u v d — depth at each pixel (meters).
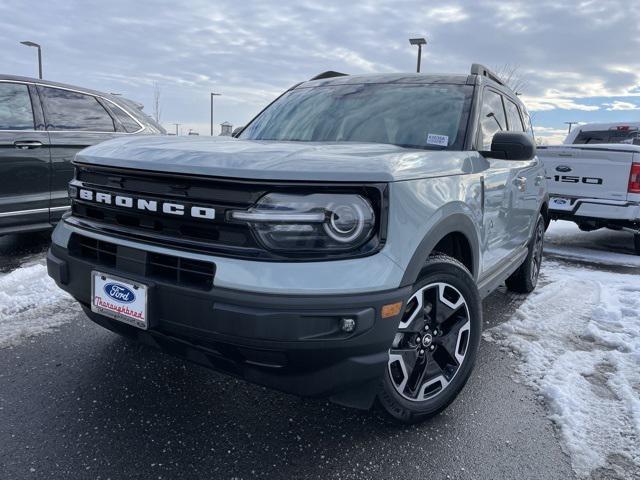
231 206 1.96
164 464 2.16
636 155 6.91
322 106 3.56
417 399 2.49
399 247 2.08
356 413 2.62
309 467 2.19
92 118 5.61
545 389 2.93
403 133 3.13
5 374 2.84
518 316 4.25
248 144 2.54
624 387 2.97
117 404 2.59
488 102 3.53
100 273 2.26
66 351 3.15
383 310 1.99
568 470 2.26
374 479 2.14
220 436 2.38
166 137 2.89
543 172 4.79
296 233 1.93
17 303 3.86
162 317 2.08
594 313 4.34
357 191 1.99
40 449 2.21
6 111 4.93
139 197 2.16
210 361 2.17
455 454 2.33
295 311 1.87
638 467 2.29
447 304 2.54
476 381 3.05
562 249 7.78
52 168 5.18
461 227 2.61
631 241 8.85
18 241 5.90
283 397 2.74
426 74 3.66
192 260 2.00
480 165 2.97
